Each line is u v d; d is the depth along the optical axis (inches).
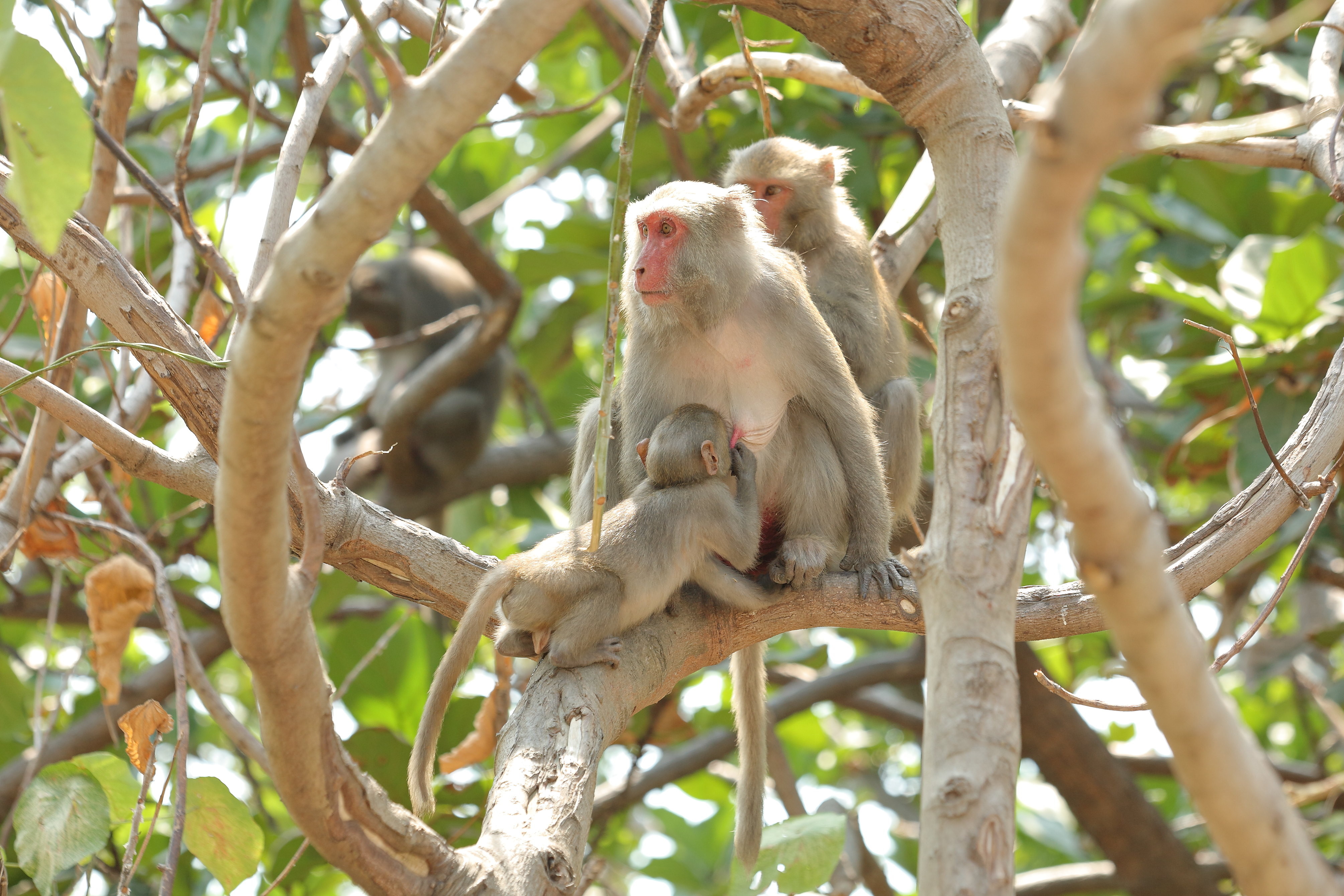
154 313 276.4
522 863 210.1
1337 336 481.7
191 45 582.6
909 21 226.7
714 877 765.3
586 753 258.8
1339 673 722.2
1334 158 314.2
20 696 541.0
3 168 271.3
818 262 453.4
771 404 364.8
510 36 144.5
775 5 231.9
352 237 144.7
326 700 177.8
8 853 474.3
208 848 293.4
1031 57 419.5
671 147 543.8
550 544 317.7
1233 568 283.7
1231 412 505.4
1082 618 296.7
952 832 172.7
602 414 223.9
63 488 421.1
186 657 389.1
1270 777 149.7
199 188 629.0
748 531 336.2
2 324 518.3
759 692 356.2
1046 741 562.6
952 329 210.4
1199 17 104.7
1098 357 732.7
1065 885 591.8
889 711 637.3
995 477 195.9
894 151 639.8
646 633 315.3
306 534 180.1
